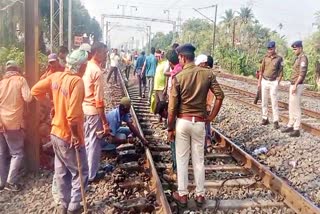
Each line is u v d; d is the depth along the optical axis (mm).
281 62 9844
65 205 4895
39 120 6301
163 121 10836
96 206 5148
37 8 6051
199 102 5031
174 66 7078
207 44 70438
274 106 9945
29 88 6055
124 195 5539
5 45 17156
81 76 4902
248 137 9383
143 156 7316
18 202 5293
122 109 7109
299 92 9117
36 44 6082
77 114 4520
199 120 5047
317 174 6684
